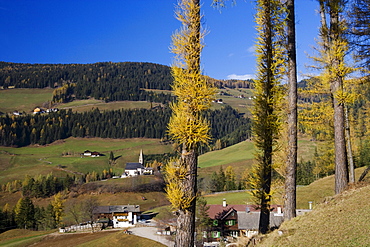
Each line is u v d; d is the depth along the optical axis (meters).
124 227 65.69
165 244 43.41
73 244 53.12
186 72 9.22
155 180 121.19
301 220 11.80
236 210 44.78
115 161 181.50
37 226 86.94
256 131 13.63
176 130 8.84
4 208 99.94
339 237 9.01
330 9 15.03
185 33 9.36
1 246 59.16
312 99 20.00
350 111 20.92
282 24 13.46
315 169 44.91
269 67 13.63
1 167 162.62
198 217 40.84
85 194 111.94
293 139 13.14
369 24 15.14
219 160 145.88
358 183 13.88
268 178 13.72
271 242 11.07
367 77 15.45
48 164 168.62
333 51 14.55
